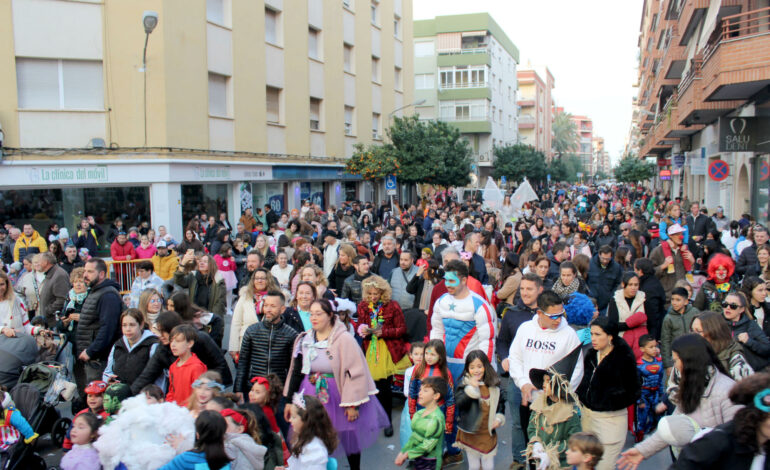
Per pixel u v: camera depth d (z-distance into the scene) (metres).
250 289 7.27
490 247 10.73
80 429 4.74
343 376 5.35
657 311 7.09
